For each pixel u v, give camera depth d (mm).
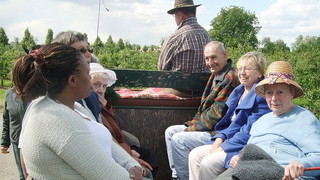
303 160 2141
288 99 2502
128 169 2084
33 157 1650
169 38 4246
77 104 2322
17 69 1721
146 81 3641
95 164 1661
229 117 3352
